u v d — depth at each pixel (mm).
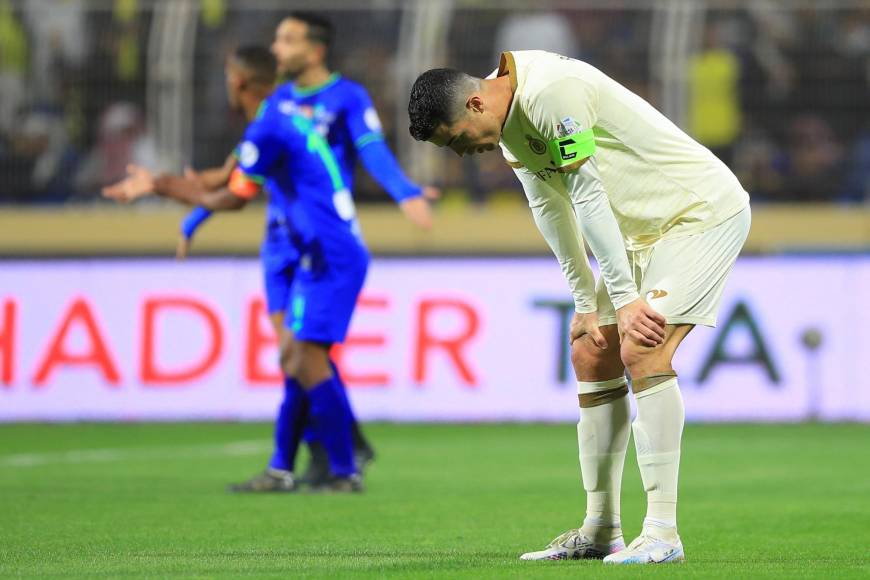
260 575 13875
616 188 14586
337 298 23422
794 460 30938
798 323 41406
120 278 42719
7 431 39688
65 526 19312
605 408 15320
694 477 27344
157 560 15422
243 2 44969
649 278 14555
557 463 30500
